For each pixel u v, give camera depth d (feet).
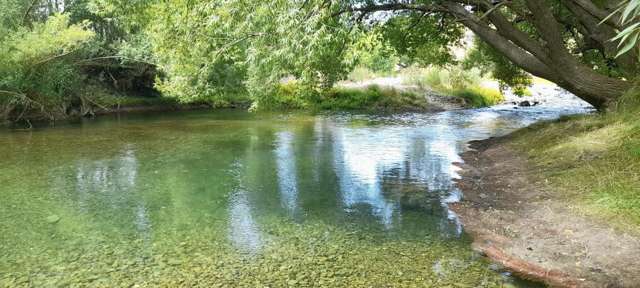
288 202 28.68
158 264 19.54
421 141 51.83
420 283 17.56
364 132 59.47
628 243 19.10
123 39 84.02
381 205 27.86
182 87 41.14
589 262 18.62
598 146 29.73
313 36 24.50
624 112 32.27
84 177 35.65
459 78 98.99
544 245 20.66
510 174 32.76
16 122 71.51
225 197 29.89
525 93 104.68
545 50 36.35
